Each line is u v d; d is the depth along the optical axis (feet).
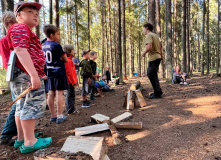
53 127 9.29
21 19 6.15
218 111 9.87
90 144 5.47
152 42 13.93
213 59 153.99
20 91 6.21
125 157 5.73
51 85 10.16
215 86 19.22
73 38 54.39
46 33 9.99
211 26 99.50
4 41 6.95
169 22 26.86
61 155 4.60
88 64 13.78
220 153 5.51
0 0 25.59
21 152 6.48
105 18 60.90
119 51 33.06
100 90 20.54
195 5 64.54
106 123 8.60
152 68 14.34
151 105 12.62
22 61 5.51
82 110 13.06
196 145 6.18
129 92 12.97
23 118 6.18
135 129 8.19
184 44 37.06
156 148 6.20
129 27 50.88
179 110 10.76
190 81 28.37
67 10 28.91
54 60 9.87
